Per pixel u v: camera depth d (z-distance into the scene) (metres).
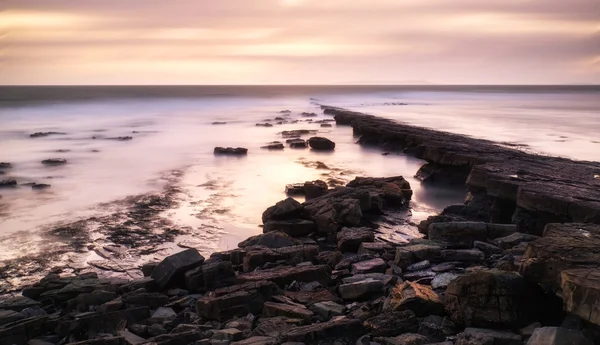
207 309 11.55
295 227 19.62
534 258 9.62
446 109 114.44
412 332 9.65
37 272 16.25
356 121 63.78
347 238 17.48
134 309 11.71
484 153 31.12
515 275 9.53
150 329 10.95
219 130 68.56
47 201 26.20
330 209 20.23
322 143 48.25
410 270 14.12
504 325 9.15
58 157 42.62
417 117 88.56
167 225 21.59
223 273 13.83
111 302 12.10
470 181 23.48
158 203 25.67
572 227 11.35
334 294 12.81
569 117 87.44
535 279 9.45
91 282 13.88
